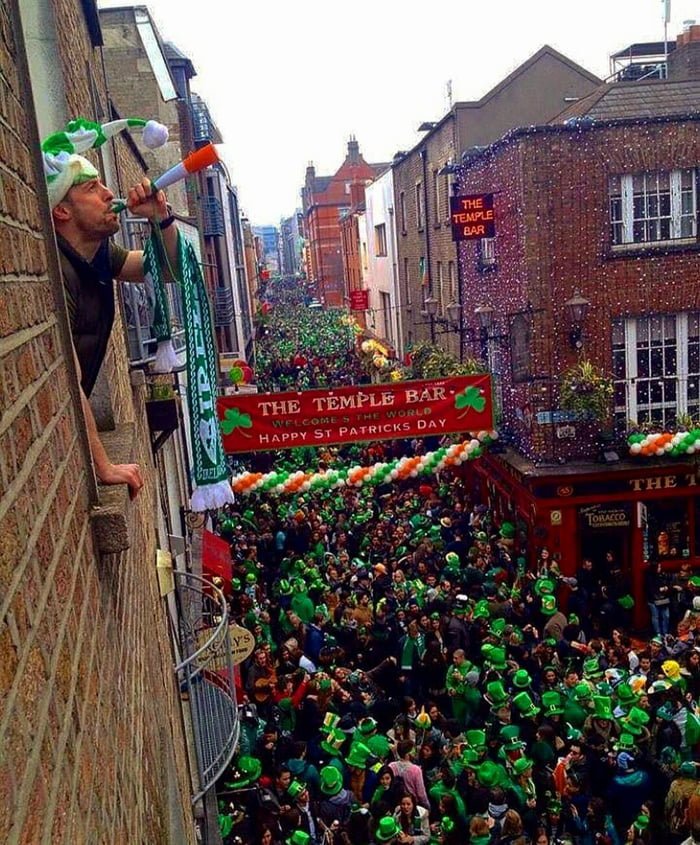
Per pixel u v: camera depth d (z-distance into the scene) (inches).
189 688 265.4
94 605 96.2
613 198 598.9
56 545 77.6
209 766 260.8
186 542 421.4
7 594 57.1
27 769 55.2
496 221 657.6
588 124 584.1
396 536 569.9
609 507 600.4
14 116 87.4
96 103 270.7
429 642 404.2
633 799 313.3
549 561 539.8
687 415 597.3
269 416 489.1
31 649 61.7
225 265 1099.3
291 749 323.6
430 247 981.8
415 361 852.0
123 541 104.2
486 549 551.5
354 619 446.3
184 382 522.0
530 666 410.3
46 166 115.7
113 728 97.9
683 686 369.1
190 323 180.1
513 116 861.2
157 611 222.7
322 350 1676.9
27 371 77.1
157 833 132.9
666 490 591.8
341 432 492.4
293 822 290.5
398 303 1272.1
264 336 2214.6
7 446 63.9
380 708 370.0
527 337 604.7
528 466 597.9
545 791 316.8
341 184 3380.9
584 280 599.5
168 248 155.2
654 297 605.3
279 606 478.9
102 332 126.8
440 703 402.9
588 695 361.4
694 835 273.4
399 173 1188.5
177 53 891.4
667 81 658.8
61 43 181.5
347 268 2226.9
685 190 600.7
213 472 187.0
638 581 604.1
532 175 587.8
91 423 116.8
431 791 310.7
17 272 78.9
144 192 147.1
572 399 582.9
